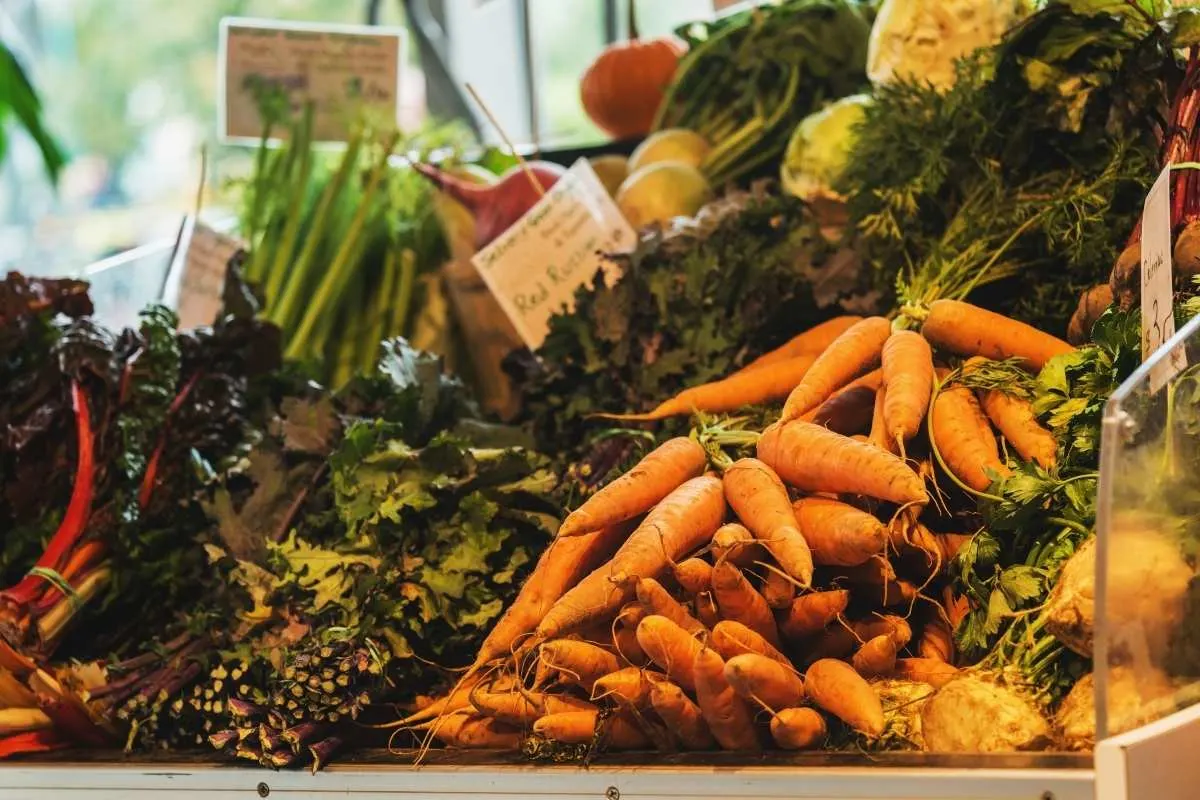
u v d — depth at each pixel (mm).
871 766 1210
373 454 1745
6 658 1688
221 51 2912
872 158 2018
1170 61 1744
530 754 1377
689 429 1894
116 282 2582
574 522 1496
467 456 1743
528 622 1521
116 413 1961
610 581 1387
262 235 2869
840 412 1657
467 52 3953
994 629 1361
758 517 1416
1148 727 1034
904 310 1735
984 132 1875
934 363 1695
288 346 2670
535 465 1807
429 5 3854
